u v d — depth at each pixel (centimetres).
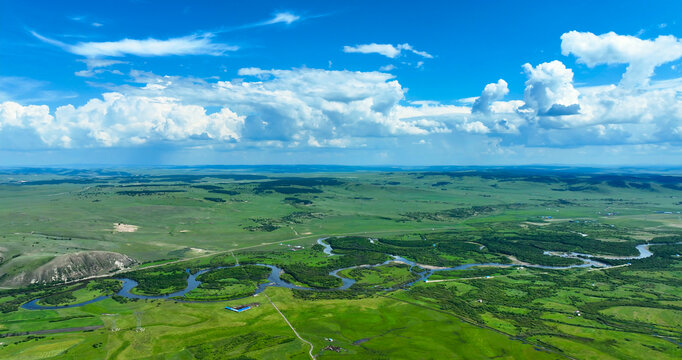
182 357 15012
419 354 15412
